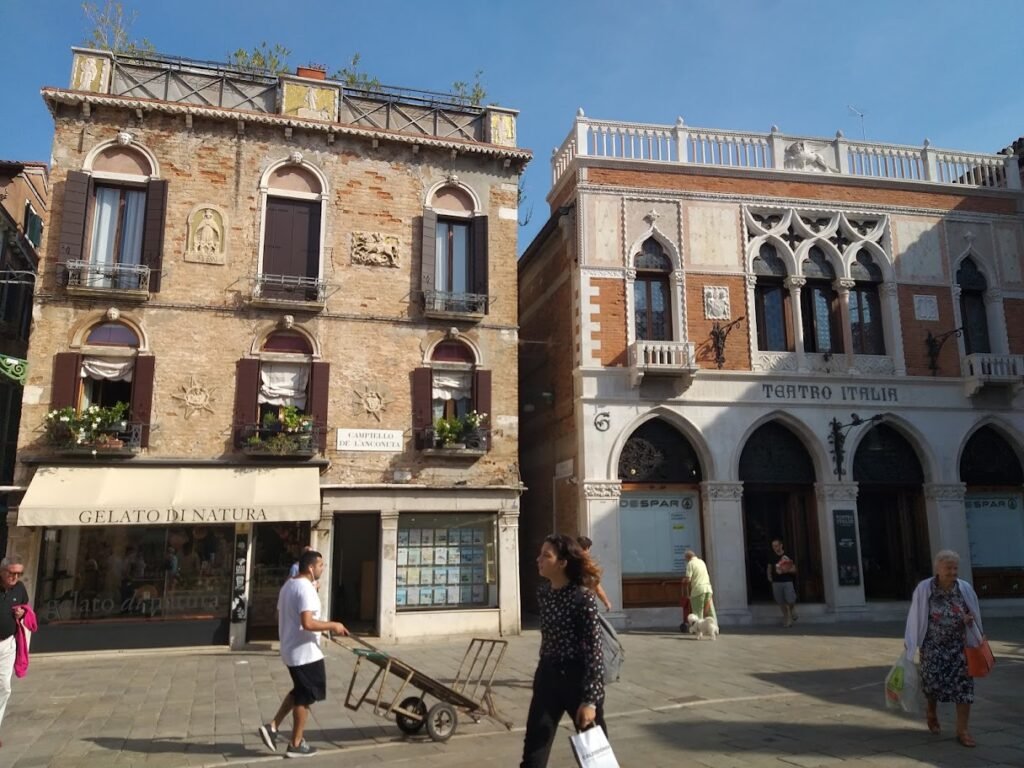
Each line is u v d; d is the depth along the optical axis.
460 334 17.55
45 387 15.14
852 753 7.17
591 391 18.41
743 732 8.06
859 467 19.73
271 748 7.53
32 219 21.69
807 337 20.09
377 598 16.09
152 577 15.08
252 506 14.73
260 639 15.80
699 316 19.22
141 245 16.30
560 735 8.11
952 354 20.34
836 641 15.01
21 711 9.56
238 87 17.38
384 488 16.28
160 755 7.51
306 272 17.02
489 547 17.11
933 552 19.38
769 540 19.45
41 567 14.66
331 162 17.42
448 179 18.11
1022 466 20.36
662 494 18.67
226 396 15.98
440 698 8.09
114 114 16.33
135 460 15.12
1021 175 22.50
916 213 20.91
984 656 7.47
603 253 19.14
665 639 15.52
